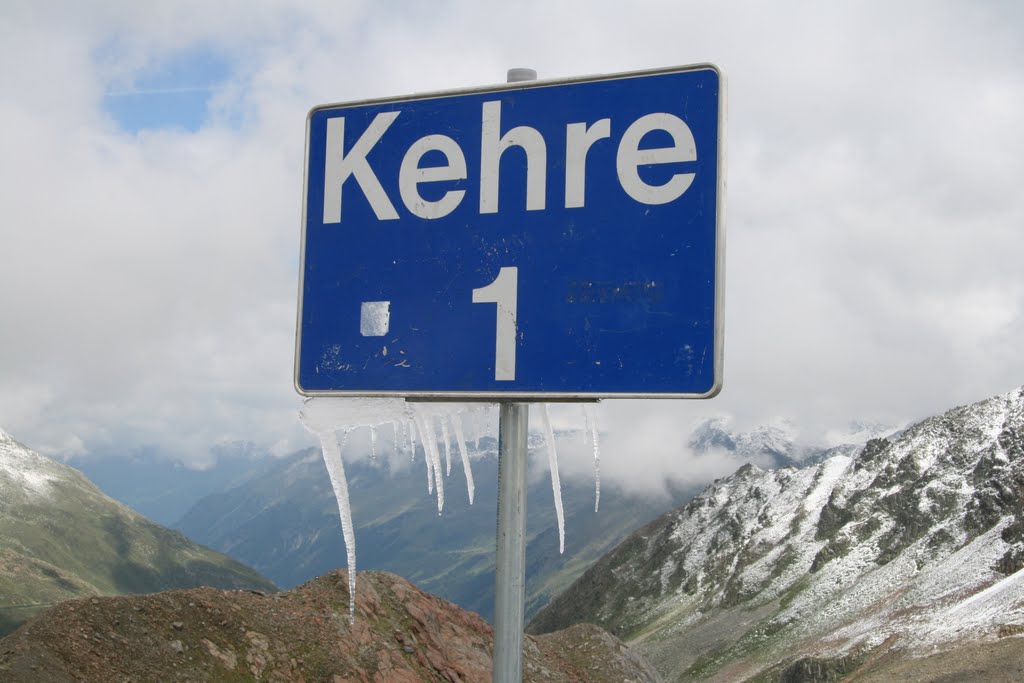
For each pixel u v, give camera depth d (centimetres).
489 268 451
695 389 417
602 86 446
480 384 445
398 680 2800
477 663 3203
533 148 451
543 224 446
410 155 468
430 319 457
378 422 468
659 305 427
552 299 440
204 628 2622
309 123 486
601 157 442
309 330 474
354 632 2933
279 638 2728
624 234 434
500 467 450
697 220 427
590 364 431
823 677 16750
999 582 17275
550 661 3841
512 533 442
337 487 466
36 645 2219
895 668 14725
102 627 2422
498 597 439
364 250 470
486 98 461
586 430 445
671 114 435
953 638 15100
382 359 461
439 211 461
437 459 462
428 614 3316
